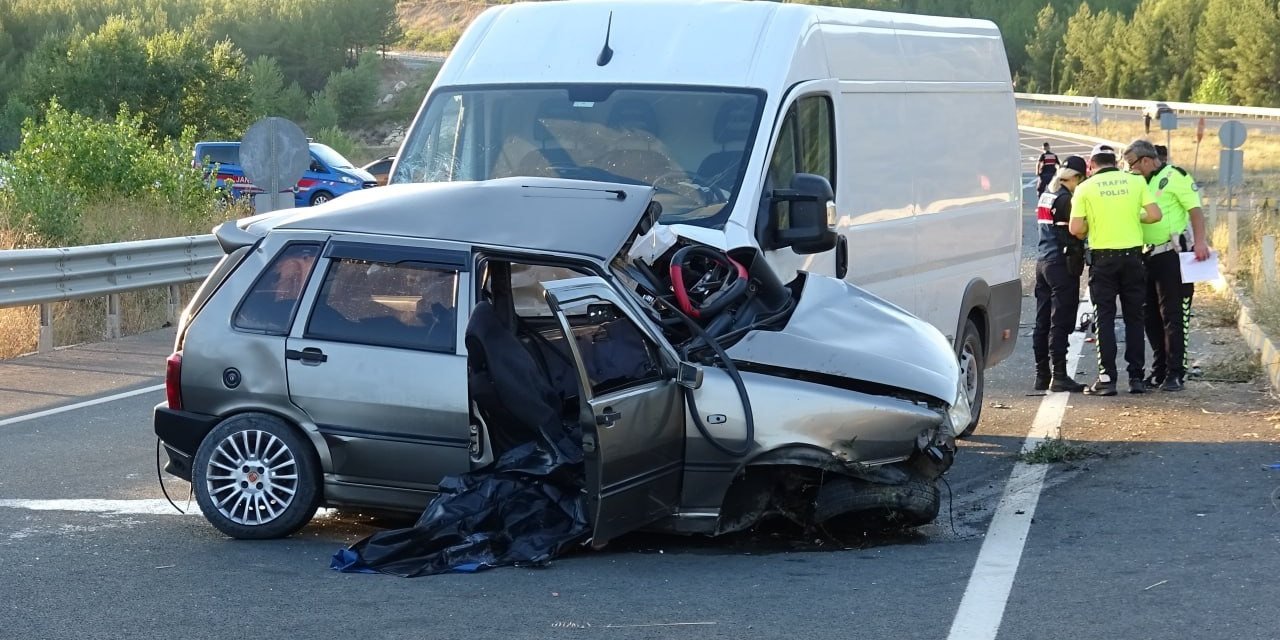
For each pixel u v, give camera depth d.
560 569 6.10
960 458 9.08
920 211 9.59
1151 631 5.12
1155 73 109.25
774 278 7.14
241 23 124.19
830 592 5.72
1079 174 11.43
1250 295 16.66
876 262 8.94
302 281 6.66
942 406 6.71
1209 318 16.33
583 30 8.51
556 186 6.88
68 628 5.16
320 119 101.19
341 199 7.23
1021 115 84.50
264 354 6.57
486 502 6.26
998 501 7.71
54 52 54.72
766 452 6.31
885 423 6.41
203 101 50.88
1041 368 11.82
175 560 6.22
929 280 9.72
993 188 10.87
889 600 5.59
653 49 8.27
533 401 6.30
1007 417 10.62
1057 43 119.88
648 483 6.11
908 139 9.44
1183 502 7.48
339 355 6.48
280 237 6.78
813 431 6.30
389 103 119.81
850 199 8.59
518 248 6.43
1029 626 5.21
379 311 6.54
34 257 13.09
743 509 6.53
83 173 21.25
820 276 7.60
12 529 6.84
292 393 6.53
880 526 6.91
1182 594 5.61
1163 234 11.32
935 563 6.27
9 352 13.50
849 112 8.66
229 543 6.57
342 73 108.62
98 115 48.94
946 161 10.01
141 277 14.96
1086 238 11.33
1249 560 6.16
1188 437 9.37
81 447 9.05
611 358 6.14
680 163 7.79
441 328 6.43
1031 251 25.20
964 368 10.13
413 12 198.88
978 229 10.52
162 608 5.43
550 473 6.29
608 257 6.38
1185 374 11.74
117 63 50.28
